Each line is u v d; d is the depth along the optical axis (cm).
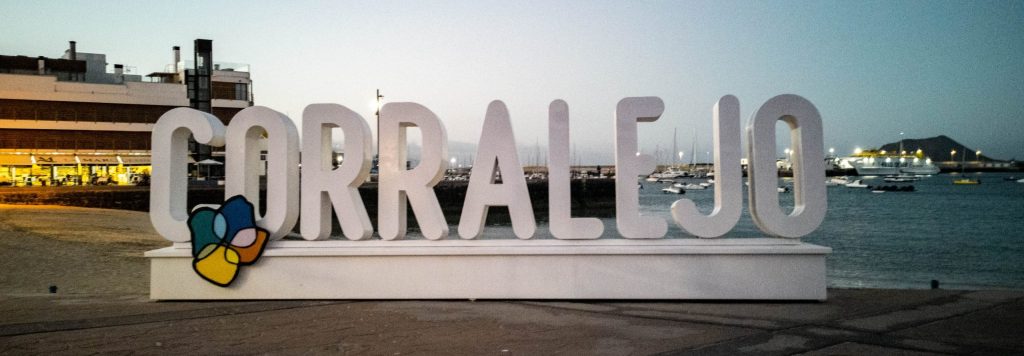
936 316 718
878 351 569
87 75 6353
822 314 739
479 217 861
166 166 873
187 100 6219
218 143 881
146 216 3950
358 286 859
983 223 5534
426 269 855
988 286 2352
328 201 917
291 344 617
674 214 852
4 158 5462
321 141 880
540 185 6950
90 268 1723
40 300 932
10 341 634
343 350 593
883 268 2884
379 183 874
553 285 842
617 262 836
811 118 826
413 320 724
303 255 858
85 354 584
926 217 6200
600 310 773
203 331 677
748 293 822
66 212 3712
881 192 12525
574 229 851
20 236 2433
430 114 867
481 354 575
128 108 5988
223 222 864
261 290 865
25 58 6050
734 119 840
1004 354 557
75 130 5750
